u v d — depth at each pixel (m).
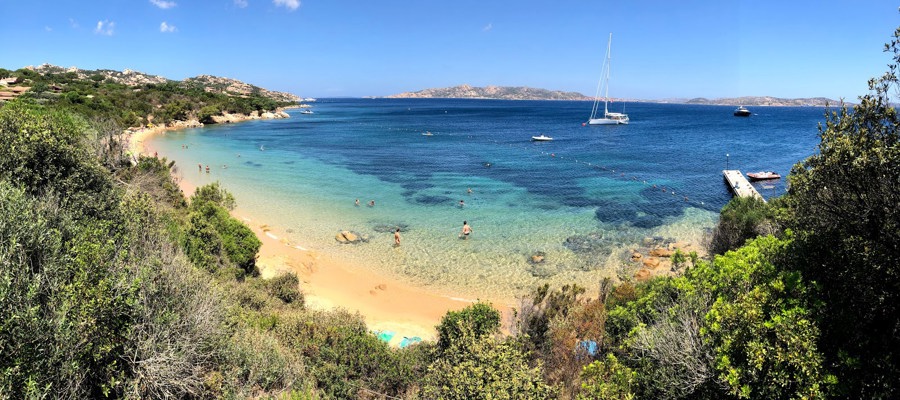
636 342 9.95
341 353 12.73
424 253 27.53
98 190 15.09
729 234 23.48
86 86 113.81
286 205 37.81
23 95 81.88
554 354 13.01
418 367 12.97
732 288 9.25
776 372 7.07
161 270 10.52
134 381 8.23
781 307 7.84
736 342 7.64
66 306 7.59
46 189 12.60
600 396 8.99
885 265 7.30
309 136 95.62
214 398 9.34
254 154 67.06
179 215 23.95
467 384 9.13
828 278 8.29
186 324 9.77
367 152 72.56
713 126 135.75
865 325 7.52
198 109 120.75
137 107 100.50
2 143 13.30
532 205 38.97
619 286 18.81
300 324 14.15
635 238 30.27
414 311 20.64
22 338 6.76
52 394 7.00
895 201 7.02
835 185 7.77
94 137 31.34
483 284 23.52
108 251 9.71
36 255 8.60
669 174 54.44
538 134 106.50
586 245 28.89
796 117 193.50
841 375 7.03
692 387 8.04
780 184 47.06
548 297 17.14
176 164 54.84
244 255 20.80
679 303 10.45
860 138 7.39
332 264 25.56
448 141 90.06
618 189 45.69
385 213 36.09
